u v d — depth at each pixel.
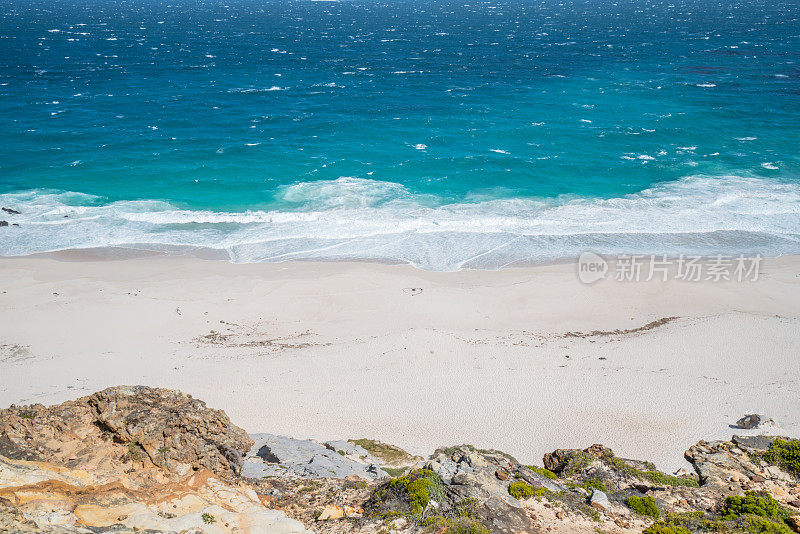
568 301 41.66
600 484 21.84
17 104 88.50
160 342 36.97
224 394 32.09
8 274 43.81
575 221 52.84
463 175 62.88
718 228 51.16
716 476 22.75
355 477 22.12
